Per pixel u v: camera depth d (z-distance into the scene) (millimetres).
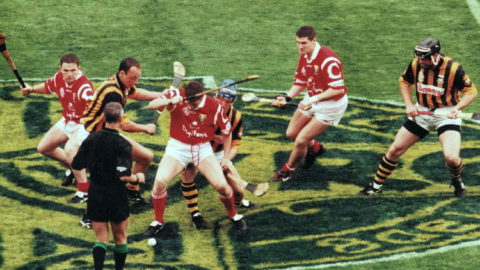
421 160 42375
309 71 39000
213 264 34438
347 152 43219
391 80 49938
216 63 51531
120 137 32062
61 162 39531
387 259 34281
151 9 57000
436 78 37312
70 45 52938
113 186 32219
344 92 38781
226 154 36281
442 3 57969
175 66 39594
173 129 35781
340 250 35094
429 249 34875
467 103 37469
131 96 38375
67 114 38250
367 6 57562
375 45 53406
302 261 34406
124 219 32688
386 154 38906
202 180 40750
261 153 43188
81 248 35469
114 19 55781
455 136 37812
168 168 35656
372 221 37250
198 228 37062
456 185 38906
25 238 36000
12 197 38875
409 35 54438
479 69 51031
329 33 54562
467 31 54938
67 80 37281
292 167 40531
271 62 51719
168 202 39062
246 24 55469
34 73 50000
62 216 37625
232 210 36656
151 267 34250
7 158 41938
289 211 38281
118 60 51625
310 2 58062
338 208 38406
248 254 35062
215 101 35344
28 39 53344
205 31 54719
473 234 35906
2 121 45125
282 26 55312
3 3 57094
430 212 37812
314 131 39438
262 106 47500
